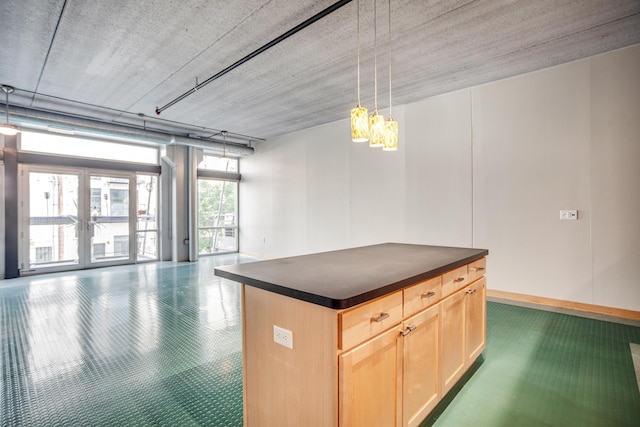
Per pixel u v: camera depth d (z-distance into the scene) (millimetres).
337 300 1184
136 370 2477
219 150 7711
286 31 2973
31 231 5926
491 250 4266
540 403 2008
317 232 6617
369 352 1342
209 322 3496
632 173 3334
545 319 3467
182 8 2633
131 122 6141
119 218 6965
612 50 3408
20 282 5352
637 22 2885
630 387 2176
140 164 7215
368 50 3377
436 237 4773
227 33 3010
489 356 2635
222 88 4414
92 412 1967
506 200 4133
